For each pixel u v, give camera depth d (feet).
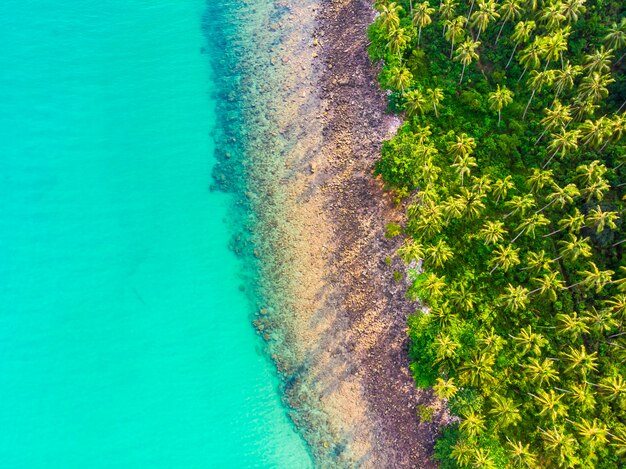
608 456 163.84
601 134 185.26
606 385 166.71
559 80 194.49
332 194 215.51
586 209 189.47
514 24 217.36
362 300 198.29
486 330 181.37
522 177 200.85
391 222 204.74
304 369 194.70
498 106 200.34
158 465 184.24
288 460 185.26
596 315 173.17
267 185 222.69
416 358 185.26
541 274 184.85
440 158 207.51
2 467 183.52
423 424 178.70
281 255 210.18
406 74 206.49
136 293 208.64
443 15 218.59
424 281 191.31
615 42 197.26
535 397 167.32
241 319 203.51
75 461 184.34
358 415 186.70
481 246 192.85
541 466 164.35
